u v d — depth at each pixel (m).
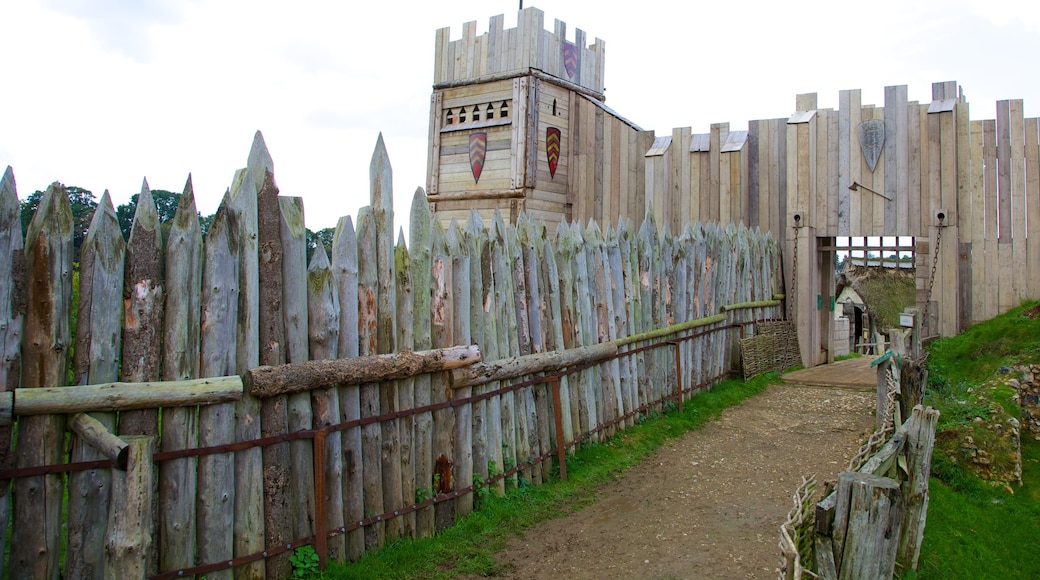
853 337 31.39
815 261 17.09
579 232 9.96
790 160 16.98
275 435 5.61
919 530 6.71
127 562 4.41
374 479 6.35
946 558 7.56
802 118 16.80
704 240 13.86
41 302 4.57
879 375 10.50
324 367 5.88
